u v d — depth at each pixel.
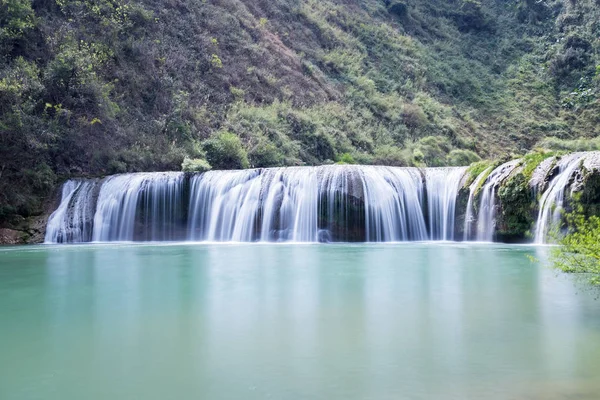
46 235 19.09
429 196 20.05
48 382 4.11
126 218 19.89
